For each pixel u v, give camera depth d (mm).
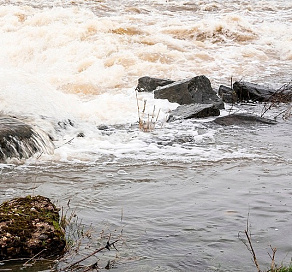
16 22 25094
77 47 21547
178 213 7887
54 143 11430
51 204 7535
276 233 7219
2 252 6535
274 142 11711
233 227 7410
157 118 13602
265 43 23844
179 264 6461
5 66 20719
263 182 9188
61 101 13805
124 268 6363
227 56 21703
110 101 14703
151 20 26969
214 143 11641
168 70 19406
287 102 15453
